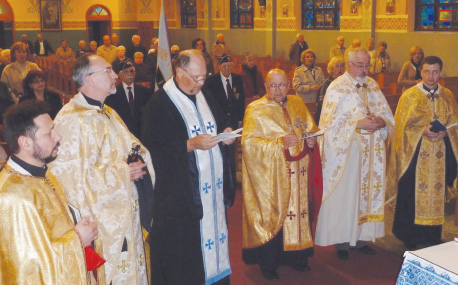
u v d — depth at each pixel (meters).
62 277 2.34
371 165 4.80
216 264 3.87
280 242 4.50
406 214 5.07
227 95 6.57
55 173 2.88
